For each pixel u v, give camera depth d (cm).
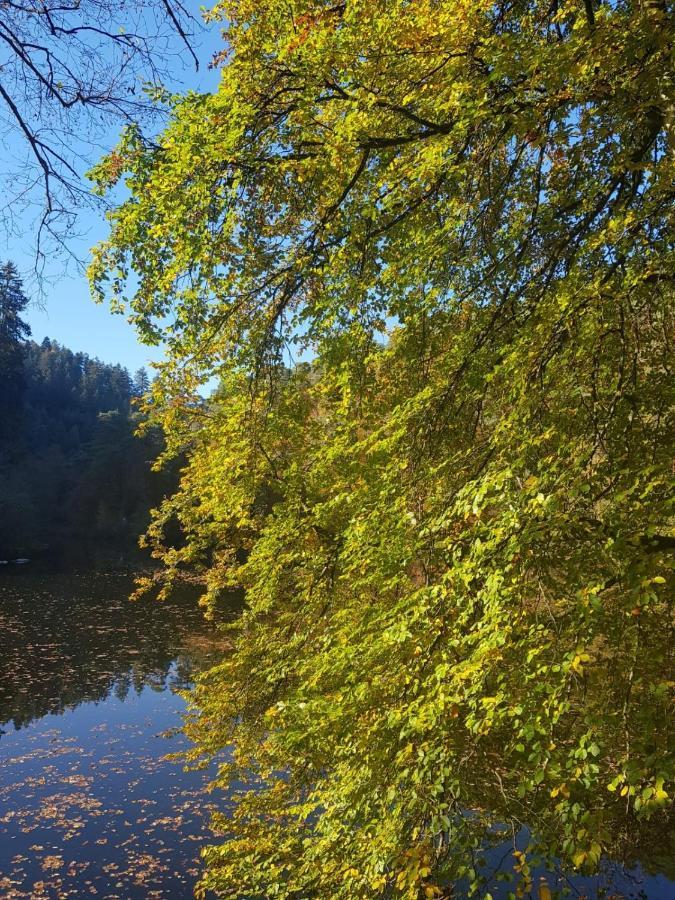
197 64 316
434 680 361
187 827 985
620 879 551
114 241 542
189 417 823
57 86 307
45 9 285
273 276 636
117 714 1507
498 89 415
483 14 463
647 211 333
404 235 531
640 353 427
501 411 461
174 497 917
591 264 418
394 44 453
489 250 455
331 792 459
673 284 383
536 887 534
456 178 464
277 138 554
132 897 805
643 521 308
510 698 319
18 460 5916
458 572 327
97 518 5500
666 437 381
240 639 788
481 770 392
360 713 428
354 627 502
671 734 306
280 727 610
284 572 719
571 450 337
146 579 923
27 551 4872
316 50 449
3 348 5153
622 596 329
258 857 614
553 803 380
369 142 507
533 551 327
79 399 9169
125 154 483
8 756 1257
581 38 340
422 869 323
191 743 1322
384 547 416
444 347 557
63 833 967
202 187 471
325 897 463
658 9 335
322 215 630
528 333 380
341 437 583
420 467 446
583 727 361
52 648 2061
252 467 717
